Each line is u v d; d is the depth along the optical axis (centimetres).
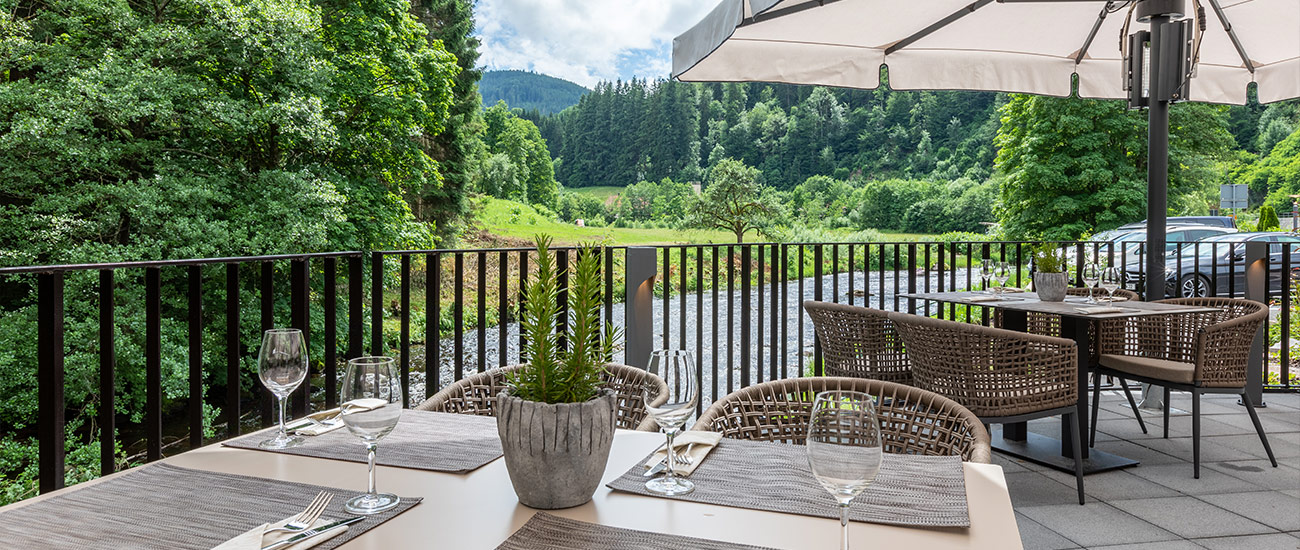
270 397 277
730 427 166
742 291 414
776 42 362
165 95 1039
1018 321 381
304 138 1188
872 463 78
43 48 1034
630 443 128
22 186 1034
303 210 1189
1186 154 2119
